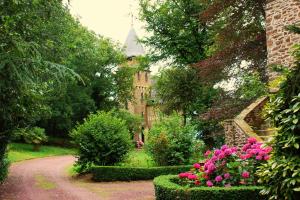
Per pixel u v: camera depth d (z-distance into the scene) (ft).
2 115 32.78
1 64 24.23
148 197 35.60
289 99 15.88
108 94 154.51
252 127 40.06
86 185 47.11
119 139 55.98
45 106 46.01
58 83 27.68
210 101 76.59
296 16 39.88
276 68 16.44
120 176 50.65
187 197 22.80
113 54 151.53
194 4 81.41
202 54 84.33
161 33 86.33
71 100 139.64
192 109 80.07
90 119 57.47
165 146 53.72
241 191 21.81
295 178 14.79
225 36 61.36
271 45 42.45
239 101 58.29
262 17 61.16
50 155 109.81
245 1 59.26
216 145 71.56
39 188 44.32
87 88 144.46
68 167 72.13
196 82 76.48
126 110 165.07
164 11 84.94
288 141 15.24
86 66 132.87
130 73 157.38
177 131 55.01
